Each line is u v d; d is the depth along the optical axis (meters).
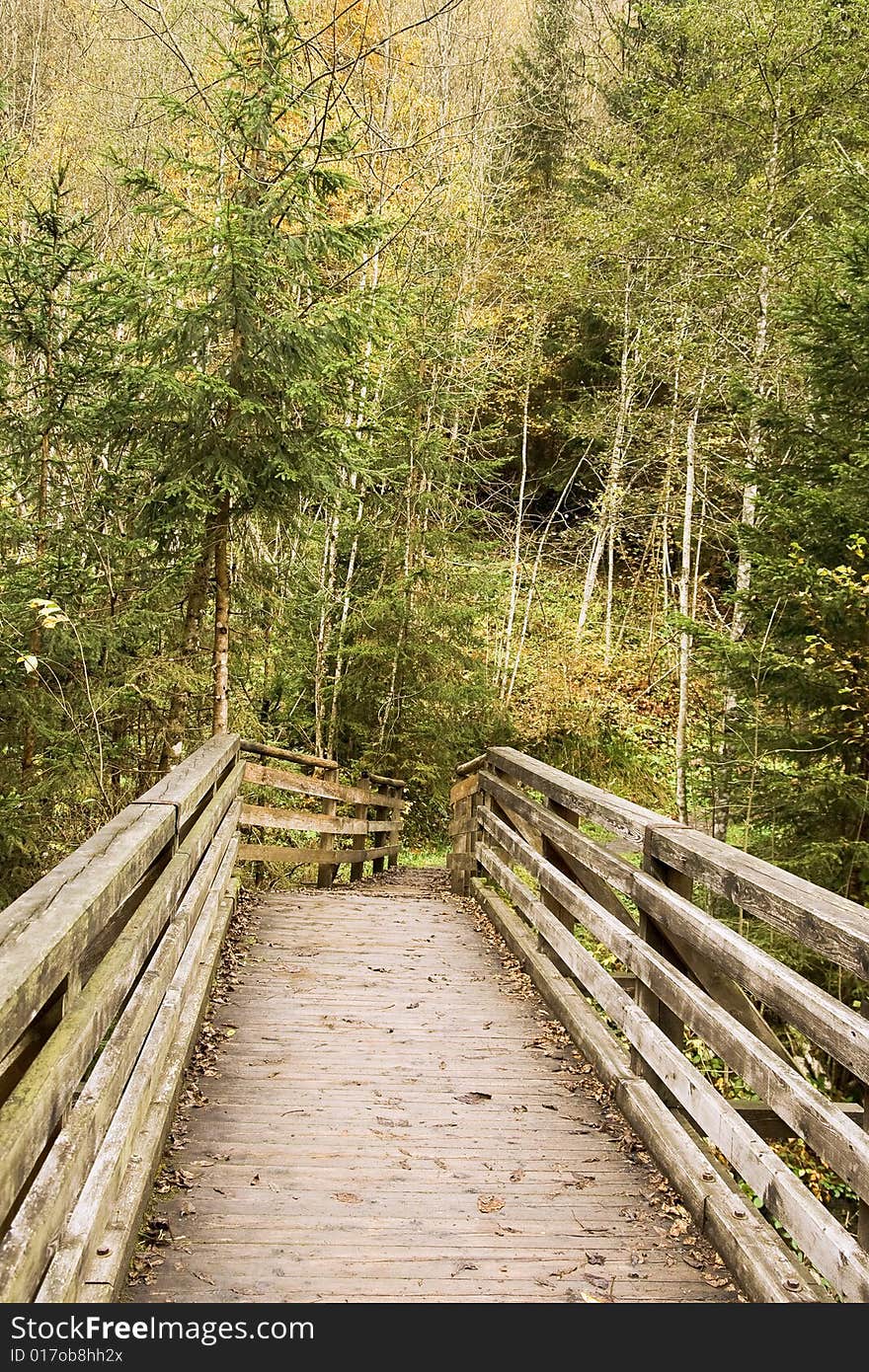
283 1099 4.01
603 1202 3.33
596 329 20.80
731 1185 3.21
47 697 7.14
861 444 7.53
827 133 11.67
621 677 18.84
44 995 1.94
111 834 3.15
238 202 8.16
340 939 6.66
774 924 2.92
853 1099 6.57
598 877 5.25
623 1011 4.20
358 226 8.42
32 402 8.05
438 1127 3.83
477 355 16.94
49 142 15.77
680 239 12.19
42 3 18.75
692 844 3.69
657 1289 2.83
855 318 7.49
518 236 19.67
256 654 9.93
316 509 12.29
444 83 16.30
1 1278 1.61
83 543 7.61
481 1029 4.99
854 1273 2.29
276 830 11.99
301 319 8.30
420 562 14.09
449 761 14.78
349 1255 2.91
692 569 21.12
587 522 20.34
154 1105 3.36
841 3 11.96
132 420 7.90
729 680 8.16
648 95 12.70
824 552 7.58
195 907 4.36
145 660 7.48
